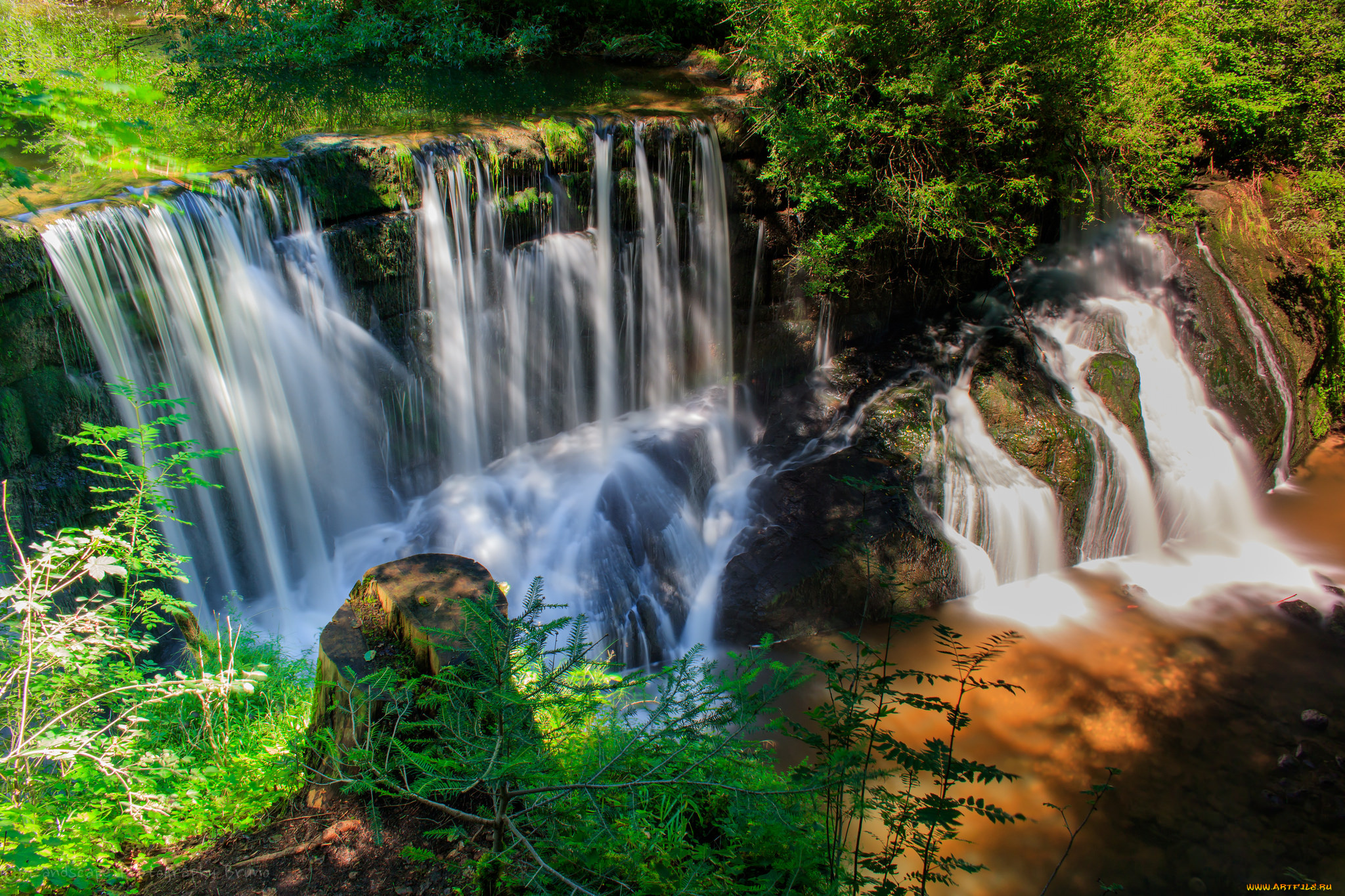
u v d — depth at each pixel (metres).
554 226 7.74
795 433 9.35
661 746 2.47
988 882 5.16
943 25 8.28
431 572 3.40
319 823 2.96
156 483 4.01
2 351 4.67
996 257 9.41
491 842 2.79
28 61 7.49
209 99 7.97
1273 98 10.80
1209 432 9.52
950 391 9.15
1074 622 7.73
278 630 6.25
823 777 2.49
